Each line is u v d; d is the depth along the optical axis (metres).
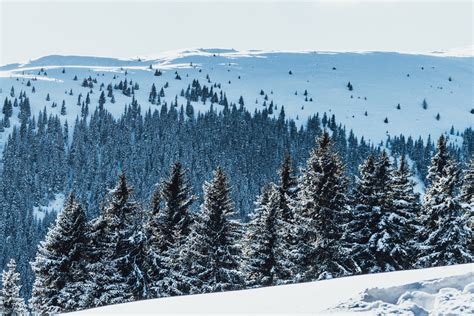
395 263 37.12
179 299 19.23
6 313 40.28
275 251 39.06
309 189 37.44
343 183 37.59
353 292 16.02
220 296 18.84
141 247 38.03
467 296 14.27
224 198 39.53
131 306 18.62
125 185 39.06
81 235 38.84
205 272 38.25
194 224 39.44
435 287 15.38
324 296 16.19
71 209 39.38
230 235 39.12
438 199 39.03
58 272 37.78
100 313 17.36
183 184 42.66
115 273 37.25
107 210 38.97
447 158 42.62
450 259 37.94
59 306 37.41
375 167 39.12
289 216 41.91
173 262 39.56
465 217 38.53
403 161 42.81
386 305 14.48
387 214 37.28
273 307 15.69
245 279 39.03
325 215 36.78
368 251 36.75
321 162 37.41
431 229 39.69
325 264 36.53
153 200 42.72
